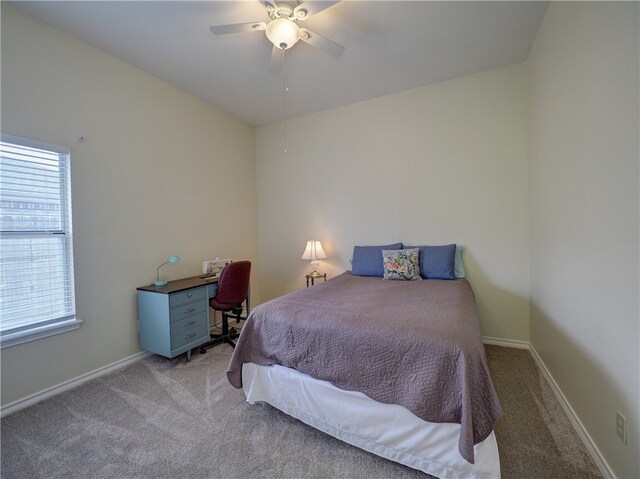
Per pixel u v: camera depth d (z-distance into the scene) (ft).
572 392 5.32
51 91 6.57
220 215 11.48
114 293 7.80
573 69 5.13
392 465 4.37
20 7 6.01
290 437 5.01
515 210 8.80
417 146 10.10
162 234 9.15
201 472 4.31
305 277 12.67
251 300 13.17
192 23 6.62
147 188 8.70
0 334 5.79
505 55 8.21
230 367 5.75
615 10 3.79
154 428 5.29
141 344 8.27
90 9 6.10
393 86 9.88
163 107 9.21
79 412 5.81
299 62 8.33
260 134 13.42
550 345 6.70
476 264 9.31
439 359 3.94
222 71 8.70
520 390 6.37
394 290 7.33
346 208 11.53
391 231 10.66
